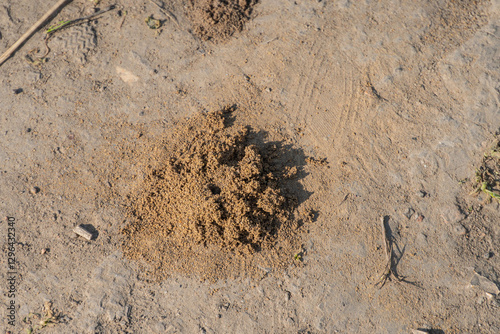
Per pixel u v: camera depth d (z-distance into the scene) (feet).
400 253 1.58
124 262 1.59
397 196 1.60
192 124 1.65
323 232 1.59
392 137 1.63
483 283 1.56
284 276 1.57
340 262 1.58
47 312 1.58
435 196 1.60
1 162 1.66
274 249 1.58
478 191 1.59
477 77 1.65
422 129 1.63
